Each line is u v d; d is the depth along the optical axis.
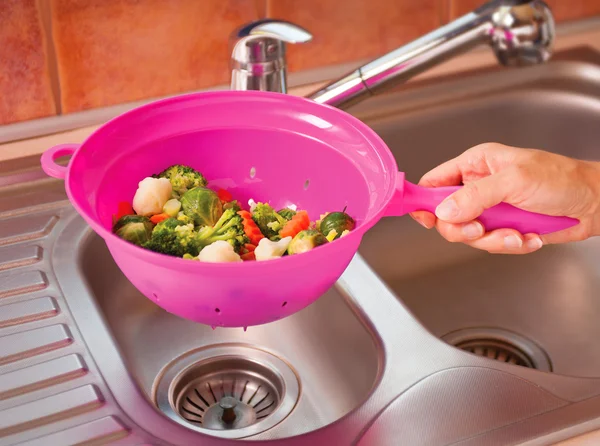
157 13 1.10
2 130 1.08
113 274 0.99
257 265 0.56
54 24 1.05
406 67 0.94
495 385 0.76
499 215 0.74
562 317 1.16
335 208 0.76
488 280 1.21
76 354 0.77
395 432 0.70
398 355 0.80
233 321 0.64
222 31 1.16
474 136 1.26
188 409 0.91
